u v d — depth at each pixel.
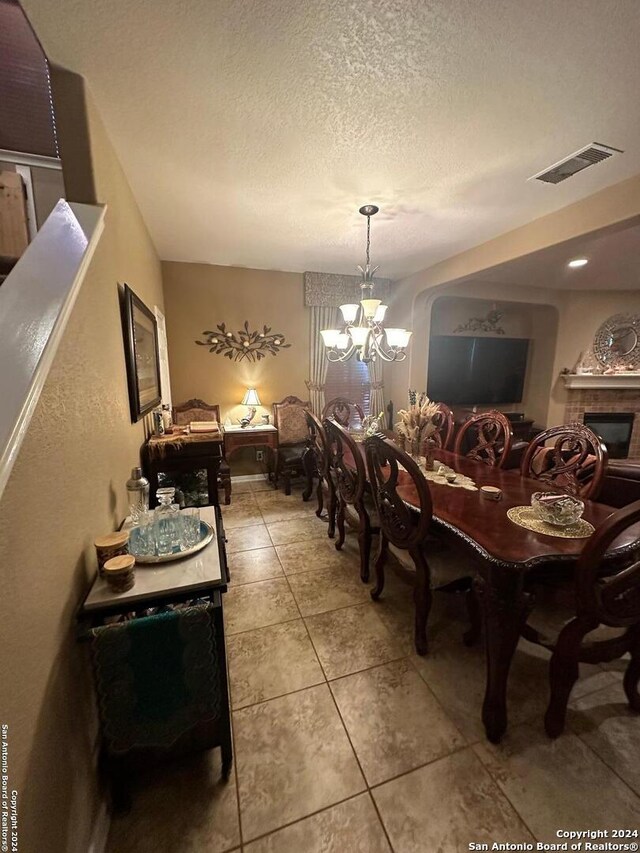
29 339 0.87
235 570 2.49
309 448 3.60
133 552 1.26
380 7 1.11
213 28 1.17
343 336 2.98
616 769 1.26
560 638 1.29
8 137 1.82
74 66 1.32
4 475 0.62
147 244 2.78
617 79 1.39
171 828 1.11
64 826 0.86
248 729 1.40
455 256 3.57
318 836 1.09
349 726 1.42
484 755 1.31
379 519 1.98
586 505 1.75
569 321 5.49
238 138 1.74
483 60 1.30
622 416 5.68
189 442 2.47
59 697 0.88
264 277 4.18
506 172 2.05
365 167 2.00
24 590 0.74
